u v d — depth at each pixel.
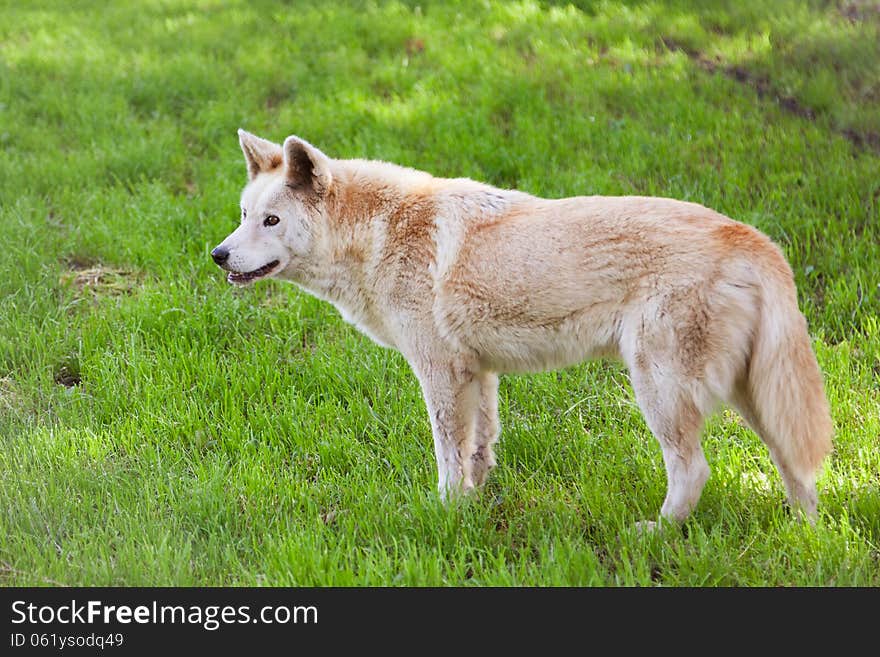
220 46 18.33
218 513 7.50
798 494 7.09
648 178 12.38
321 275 8.05
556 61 16.14
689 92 14.60
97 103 15.92
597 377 9.62
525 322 7.23
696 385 6.75
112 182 13.91
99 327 10.38
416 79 16.14
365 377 9.59
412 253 7.62
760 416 6.95
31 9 21.50
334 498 7.95
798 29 16.53
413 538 7.20
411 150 13.73
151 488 7.89
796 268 10.62
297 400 9.29
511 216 7.36
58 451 8.35
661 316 6.71
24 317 10.54
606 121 14.13
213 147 14.74
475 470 8.15
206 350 10.13
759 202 11.61
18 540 7.14
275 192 7.86
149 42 18.77
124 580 6.75
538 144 13.45
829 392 8.73
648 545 6.82
